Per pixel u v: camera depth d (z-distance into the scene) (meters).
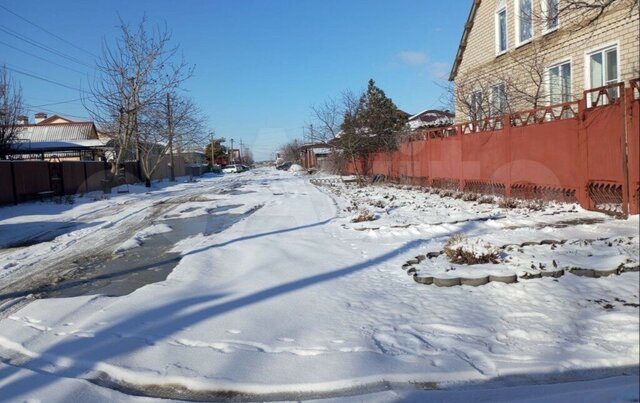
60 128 51.91
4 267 8.92
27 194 21.70
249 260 8.27
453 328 4.72
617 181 9.12
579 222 8.98
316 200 18.47
